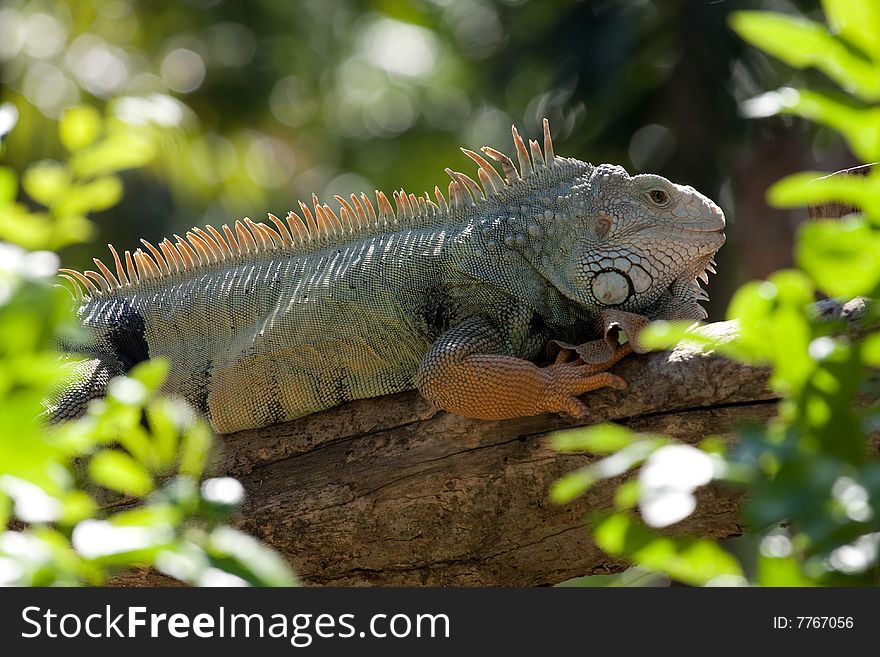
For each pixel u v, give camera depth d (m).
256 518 8.88
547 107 23.55
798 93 3.50
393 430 8.81
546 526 8.30
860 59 3.32
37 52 26.31
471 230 8.87
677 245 8.48
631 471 7.82
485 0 28.50
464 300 8.73
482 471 8.36
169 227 30.67
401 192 9.31
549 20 24.88
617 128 23.31
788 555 3.67
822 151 22.48
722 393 7.56
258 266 9.45
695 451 3.55
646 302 8.51
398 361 8.90
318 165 34.25
